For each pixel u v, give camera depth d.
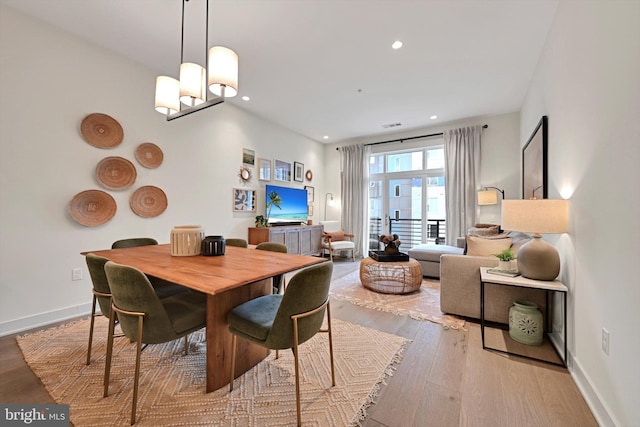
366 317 2.64
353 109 4.52
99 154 2.80
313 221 6.42
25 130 2.36
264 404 1.44
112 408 1.39
